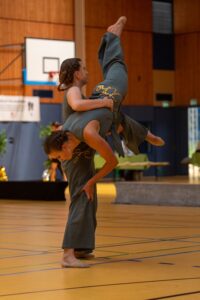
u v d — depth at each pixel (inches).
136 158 1019.3
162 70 1177.4
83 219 236.5
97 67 1090.1
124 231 354.9
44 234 348.2
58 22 1041.5
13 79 996.6
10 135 984.3
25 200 667.4
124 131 249.6
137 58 1144.8
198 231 352.5
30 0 1016.2
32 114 992.9
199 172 1215.6
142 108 1147.3
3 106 970.1
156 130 1167.6
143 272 222.2
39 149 1016.2
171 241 307.9
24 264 244.5
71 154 232.7
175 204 547.2
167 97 1181.7
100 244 297.6
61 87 245.1
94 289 193.6
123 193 580.1
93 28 1087.0
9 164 986.1
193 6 1173.7
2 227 391.9
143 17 1148.5
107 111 233.3
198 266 234.1
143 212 486.3
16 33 1003.3
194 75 1173.7
